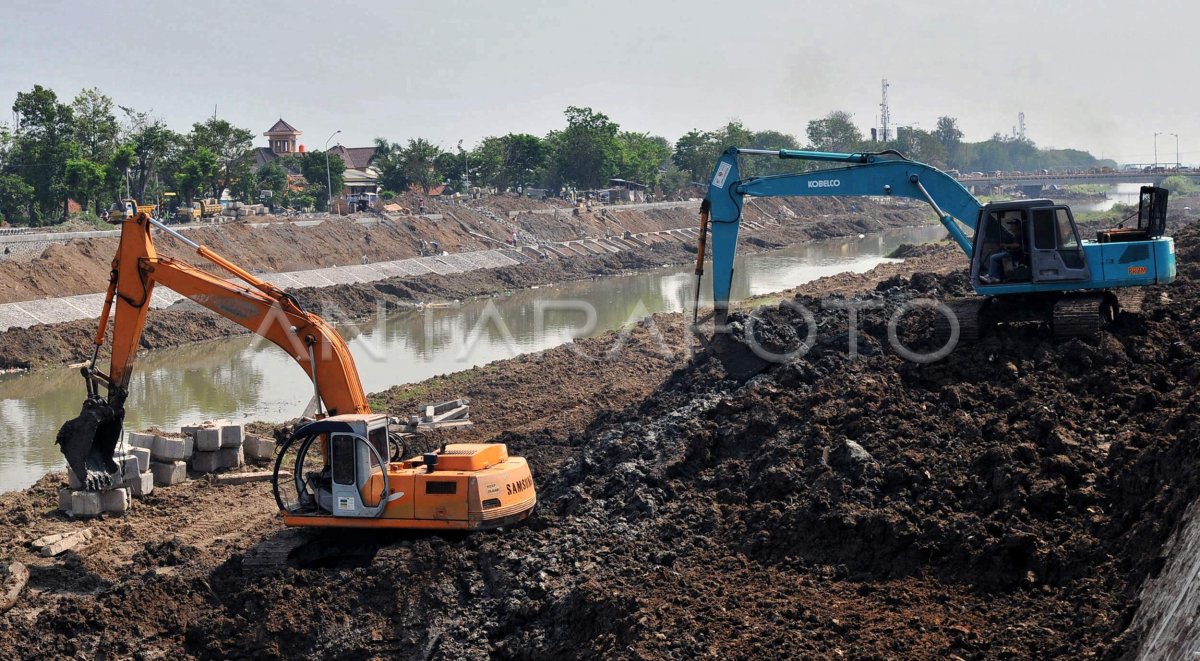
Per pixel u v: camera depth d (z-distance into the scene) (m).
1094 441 16.83
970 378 19.84
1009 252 20.84
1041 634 12.95
